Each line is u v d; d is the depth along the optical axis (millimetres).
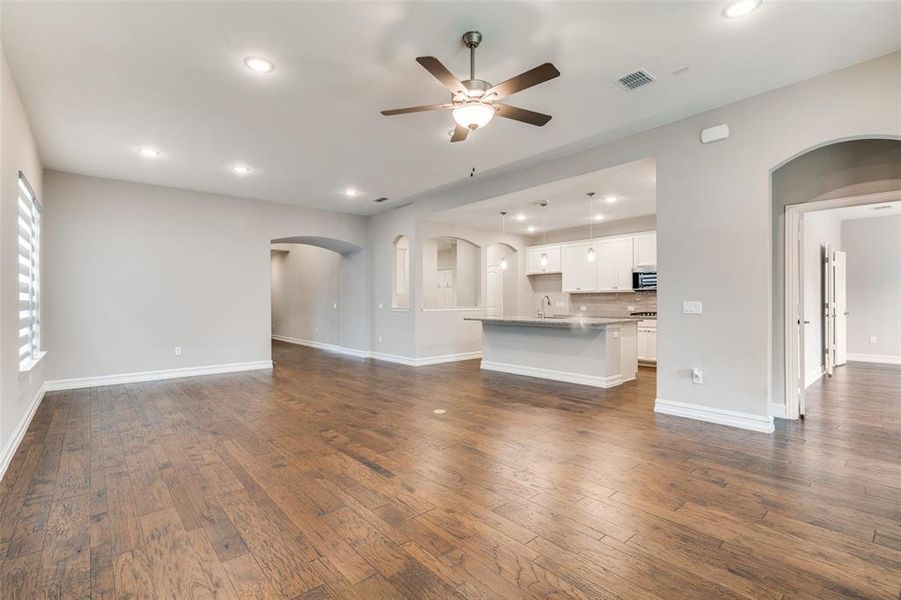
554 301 9227
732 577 1749
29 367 3730
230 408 4453
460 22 2498
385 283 7930
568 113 3744
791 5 2381
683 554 1906
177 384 5684
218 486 2621
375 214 8109
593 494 2488
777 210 3904
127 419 4059
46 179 5215
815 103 3197
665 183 4012
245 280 6797
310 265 10289
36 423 3928
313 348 9852
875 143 3402
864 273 7332
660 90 3363
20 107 3367
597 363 5434
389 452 3174
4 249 2852
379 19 2463
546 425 3809
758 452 3102
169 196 6121
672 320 4016
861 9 2414
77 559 1894
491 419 4012
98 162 4969
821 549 1936
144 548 1977
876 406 4383
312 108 3598
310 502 2414
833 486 2561
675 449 3186
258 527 2154
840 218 7305
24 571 1809
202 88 3254
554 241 9055
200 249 6375
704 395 3846
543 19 2480
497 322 6441
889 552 1908
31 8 2330
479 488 2576
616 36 2654
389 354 7848
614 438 3441
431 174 5543
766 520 2186
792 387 3889
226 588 1701
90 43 2672
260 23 2498
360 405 4566
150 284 5965
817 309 5945
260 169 5273
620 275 7840
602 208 6684
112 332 5688
